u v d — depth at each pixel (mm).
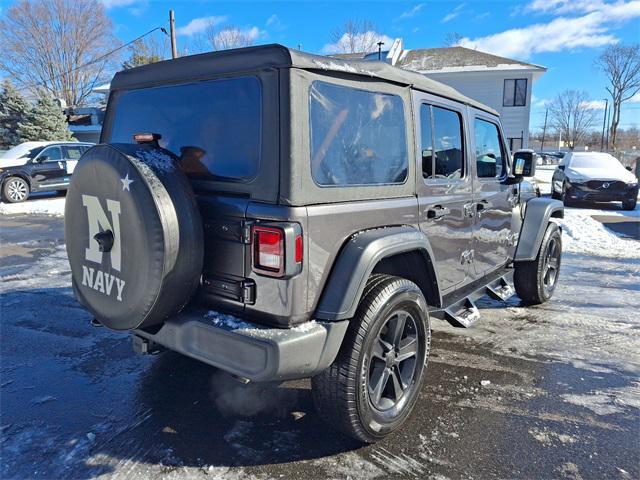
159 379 3471
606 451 2672
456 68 27625
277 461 2533
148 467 2473
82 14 46812
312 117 2260
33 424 2879
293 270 2160
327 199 2340
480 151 3982
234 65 2324
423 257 2973
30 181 14078
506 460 2576
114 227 2338
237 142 2346
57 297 5461
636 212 12914
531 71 26750
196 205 2338
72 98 48562
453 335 4422
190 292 2346
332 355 2324
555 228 5254
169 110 2688
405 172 2918
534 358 3924
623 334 4480
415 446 2689
